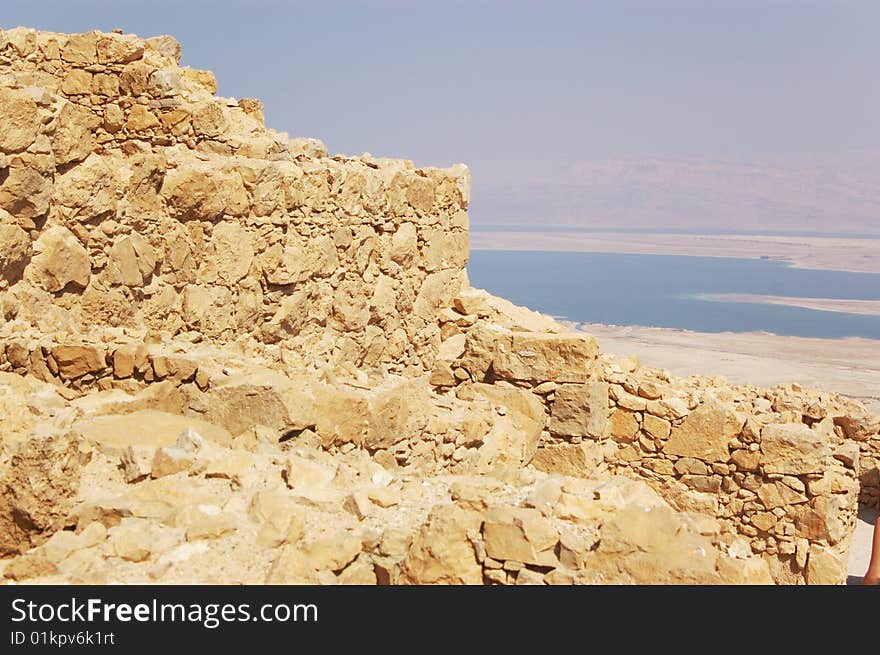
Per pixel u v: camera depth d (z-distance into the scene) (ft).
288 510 30.89
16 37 43.42
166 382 40.32
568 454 53.47
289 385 40.14
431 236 64.44
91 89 46.03
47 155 40.78
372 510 32.83
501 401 53.62
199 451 35.12
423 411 44.27
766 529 51.62
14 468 30.19
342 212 54.70
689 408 53.57
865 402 139.44
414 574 29.84
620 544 29.81
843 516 51.70
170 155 47.03
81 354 39.73
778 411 58.23
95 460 34.81
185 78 51.29
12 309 39.99
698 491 53.21
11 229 39.52
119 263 44.21
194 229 46.85
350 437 41.16
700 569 29.27
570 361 53.42
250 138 50.75
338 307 54.90
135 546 28.99
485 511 31.32
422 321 64.23
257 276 49.52
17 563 28.48
